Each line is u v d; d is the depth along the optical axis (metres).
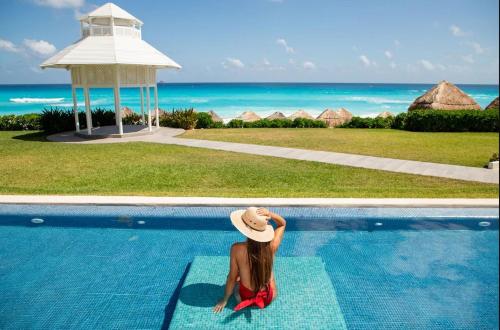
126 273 6.05
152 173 11.62
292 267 5.63
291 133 21.55
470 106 28.09
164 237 7.21
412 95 112.75
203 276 5.39
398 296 5.44
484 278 5.90
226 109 74.56
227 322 4.39
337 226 7.56
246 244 4.44
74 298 5.38
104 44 18.25
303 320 4.44
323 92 127.44
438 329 4.73
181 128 23.56
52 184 10.41
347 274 6.00
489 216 7.84
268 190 9.45
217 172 11.69
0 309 5.11
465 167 12.27
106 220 7.81
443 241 7.05
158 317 4.97
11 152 15.35
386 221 7.74
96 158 14.05
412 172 11.61
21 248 6.82
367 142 17.81
